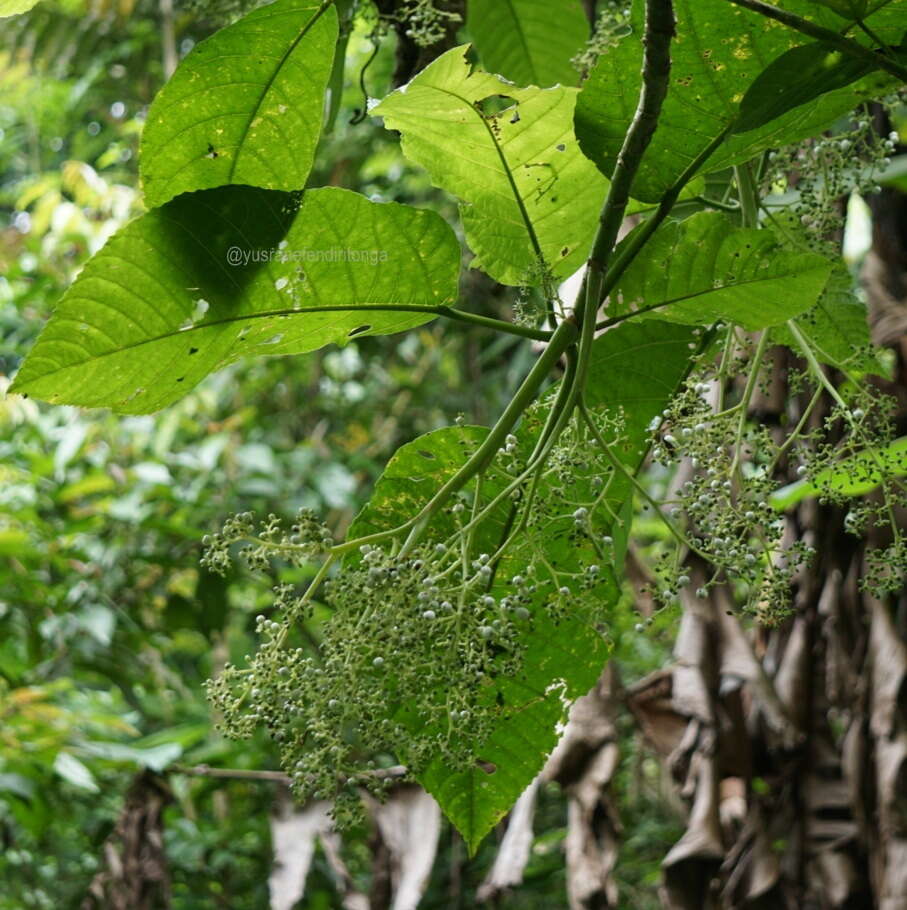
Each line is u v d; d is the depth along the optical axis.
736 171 1.28
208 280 1.12
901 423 1.62
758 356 1.25
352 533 1.21
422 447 1.21
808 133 1.19
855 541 1.69
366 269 1.15
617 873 3.55
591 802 1.72
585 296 1.13
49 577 2.88
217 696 1.09
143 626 3.09
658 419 1.19
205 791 3.09
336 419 4.13
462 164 1.20
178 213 1.10
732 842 1.71
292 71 1.23
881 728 1.63
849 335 1.35
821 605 1.70
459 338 3.68
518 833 1.80
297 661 1.09
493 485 1.20
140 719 3.43
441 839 3.27
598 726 1.76
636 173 1.13
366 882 3.11
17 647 3.11
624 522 1.21
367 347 3.95
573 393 1.12
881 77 1.17
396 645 1.08
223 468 3.36
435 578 1.09
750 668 1.68
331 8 1.21
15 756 2.54
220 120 1.25
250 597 3.68
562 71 1.64
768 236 1.15
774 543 1.16
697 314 1.19
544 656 1.22
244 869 3.44
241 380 3.93
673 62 1.14
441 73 1.14
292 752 1.09
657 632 2.52
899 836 1.59
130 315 1.12
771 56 1.14
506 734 1.23
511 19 1.61
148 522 2.82
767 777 1.74
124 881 2.40
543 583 1.13
